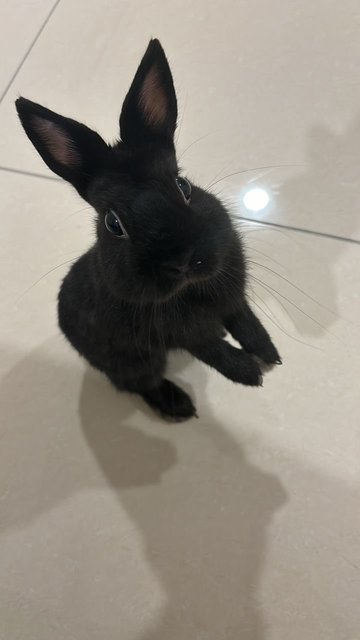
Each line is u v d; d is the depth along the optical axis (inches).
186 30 18.6
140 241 8.3
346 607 11.4
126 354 11.6
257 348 12.2
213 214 9.3
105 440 13.7
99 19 19.4
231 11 18.6
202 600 11.8
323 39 17.5
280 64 17.4
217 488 12.8
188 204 8.9
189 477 13.0
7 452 13.9
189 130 16.9
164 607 11.9
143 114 9.4
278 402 13.4
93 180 9.3
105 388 14.3
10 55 19.5
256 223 15.2
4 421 14.3
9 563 12.8
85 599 12.2
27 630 12.1
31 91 18.7
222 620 11.6
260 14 18.3
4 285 15.9
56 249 16.1
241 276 10.4
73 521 13.0
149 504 12.9
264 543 12.1
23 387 14.6
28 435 14.1
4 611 12.3
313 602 11.5
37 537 12.9
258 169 16.0
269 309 14.2
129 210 8.4
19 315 15.5
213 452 13.2
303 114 16.5
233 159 16.3
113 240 9.0
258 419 13.3
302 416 13.2
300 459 12.8
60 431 14.0
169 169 9.2
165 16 19.0
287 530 12.2
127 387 13.3
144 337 10.5
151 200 8.4
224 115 17.0
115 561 12.5
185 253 8.2
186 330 10.4
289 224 15.1
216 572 12.0
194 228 8.3
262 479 12.7
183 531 12.5
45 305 15.5
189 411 13.5
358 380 13.3
